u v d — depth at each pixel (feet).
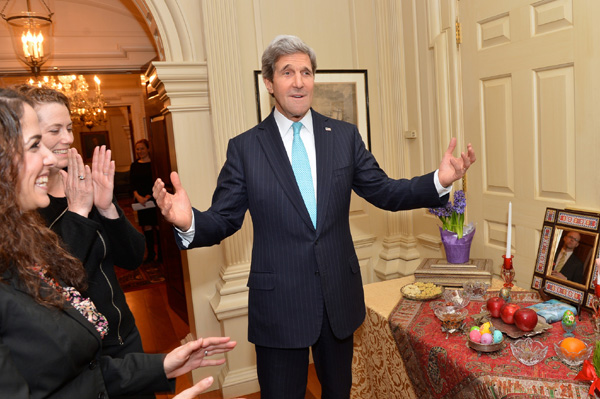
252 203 5.52
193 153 9.04
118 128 41.83
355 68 10.06
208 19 8.61
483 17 7.70
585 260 5.65
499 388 4.31
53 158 3.20
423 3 9.00
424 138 9.44
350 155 5.74
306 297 5.37
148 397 4.24
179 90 8.75
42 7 11.96
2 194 2.77
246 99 9.23
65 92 20.54
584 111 6.19
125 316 4.73
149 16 9.05
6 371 2.49
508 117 7.47
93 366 3.21
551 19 6.52
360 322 5.74
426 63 9.13
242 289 9.03
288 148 5.70
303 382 5.69
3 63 11.91
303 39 9.68
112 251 4.72
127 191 41.32
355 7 9.92
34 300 2.86
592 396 4.02
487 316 5.71
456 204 6.82
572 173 6.48
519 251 7.48
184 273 9.91
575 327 5.10
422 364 5.49
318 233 5.35
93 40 12.51
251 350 9.29
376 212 10.57
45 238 3.29
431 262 7.33
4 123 2.80
